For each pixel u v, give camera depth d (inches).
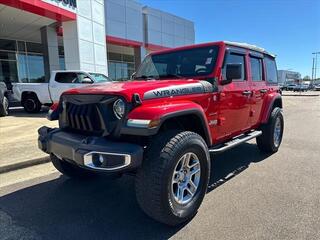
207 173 139.8
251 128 216.8
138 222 132.6
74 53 632.4
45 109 604.4
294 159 227.9
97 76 508.1
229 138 186.5
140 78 189.5
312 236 117.7
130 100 120.0
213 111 160.1
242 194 159.8
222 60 168.1
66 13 590.2
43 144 146.3
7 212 143.1
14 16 591.8
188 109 132.6
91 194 163.5
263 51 230.8
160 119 118.0
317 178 184.1
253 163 217.9
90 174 182.1
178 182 128.2
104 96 126.4
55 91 507.2
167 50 189.5
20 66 873.5
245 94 193.3
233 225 127.3
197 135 133.9
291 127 396.8
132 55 1180.5
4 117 476.4
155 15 1068.5
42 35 699.4
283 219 131.6
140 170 119.0
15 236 122.0
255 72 217.9
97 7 693.3
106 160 114.7
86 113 131.9
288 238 116.6
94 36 683.4
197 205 134.8
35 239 119.8
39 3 528.4
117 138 122.0
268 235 118.9
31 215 140.0
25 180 185.9
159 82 145.4
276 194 159.3
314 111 646.5
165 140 122.2
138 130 115.3
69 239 119.7
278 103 259.0
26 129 351.6
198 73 168.4
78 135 134.0
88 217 137.8
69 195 162.2
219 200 152.3
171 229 125.8
